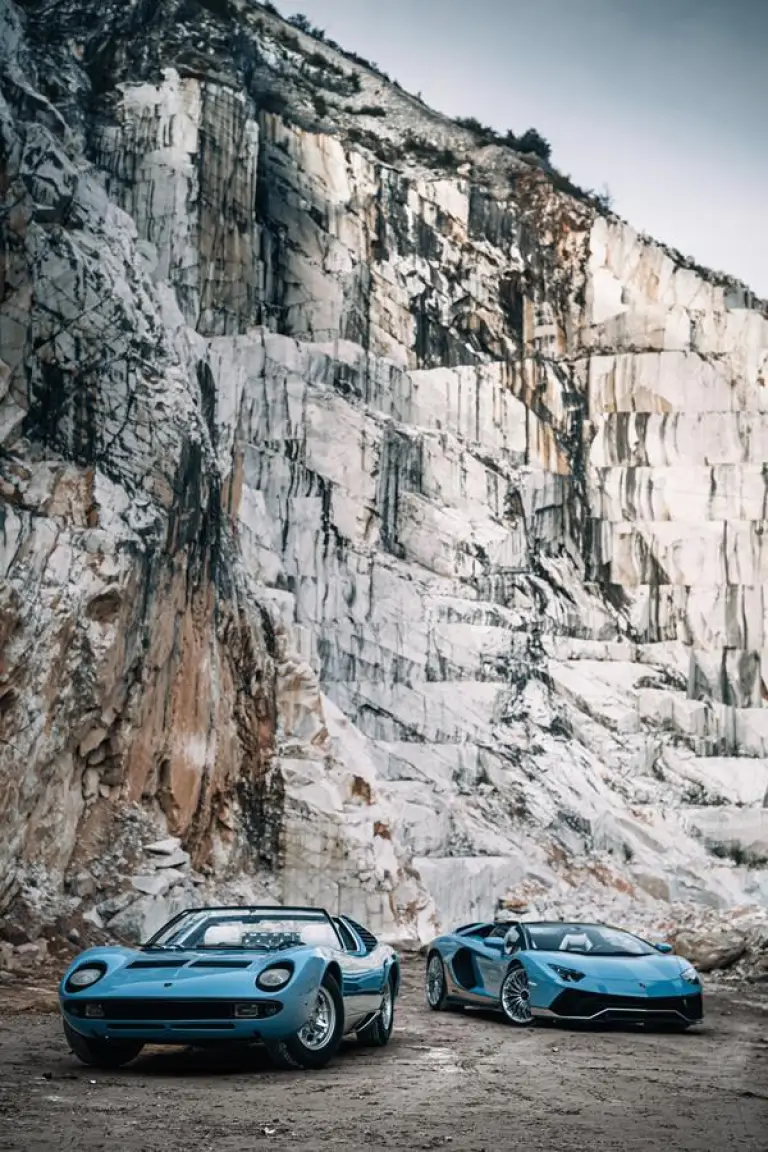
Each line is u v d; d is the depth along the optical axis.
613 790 38.50
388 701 37.56
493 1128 7.53
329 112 47.72
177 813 25.64
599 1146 7.00
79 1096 8.41
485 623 39.56
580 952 14.36
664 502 42.69
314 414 39.53
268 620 31.22
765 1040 13.24
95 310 26.33
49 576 22.78
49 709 21.89
